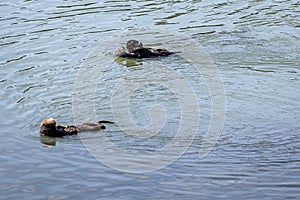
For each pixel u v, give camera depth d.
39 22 27.38
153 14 28.41
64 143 16.58
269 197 13.62
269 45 24.12
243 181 14.33
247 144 16.30
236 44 24.33
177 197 13.71
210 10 29.06
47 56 23.52
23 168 15.27
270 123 17.59
